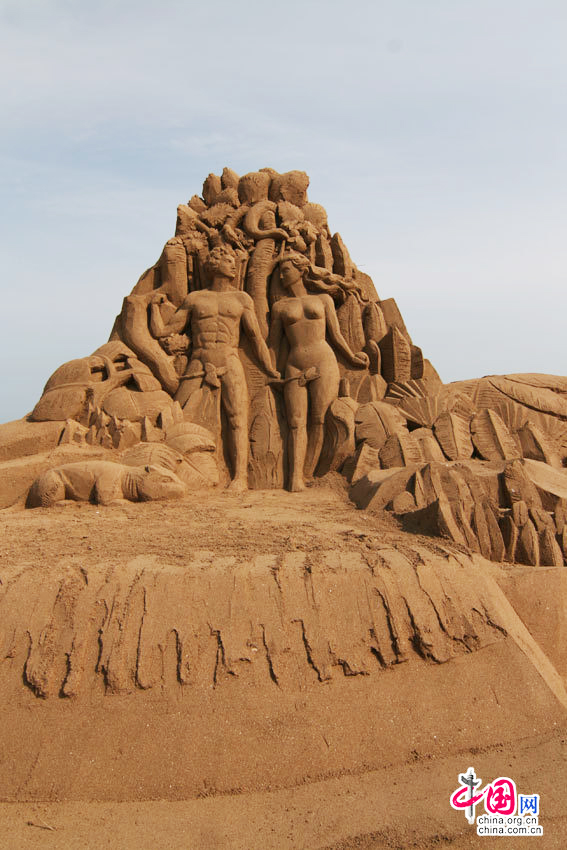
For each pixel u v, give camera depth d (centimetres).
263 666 322
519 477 441
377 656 335
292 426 601
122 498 496
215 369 610
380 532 420
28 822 277
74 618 330
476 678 339
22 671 318
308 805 286
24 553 376
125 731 302
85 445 566
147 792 289
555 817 279
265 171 702
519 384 641
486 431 588
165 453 541
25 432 573
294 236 650
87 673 317
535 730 329
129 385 618
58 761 295
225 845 267
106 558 364
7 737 301
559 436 602
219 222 669
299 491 568
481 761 311
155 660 319
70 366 611
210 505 495
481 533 415
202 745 300
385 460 553
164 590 339
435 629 345
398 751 311
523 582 390
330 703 317
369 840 269
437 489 443
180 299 651
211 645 325
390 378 639
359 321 649
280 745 304
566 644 391
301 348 614
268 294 648
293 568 357
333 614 341
